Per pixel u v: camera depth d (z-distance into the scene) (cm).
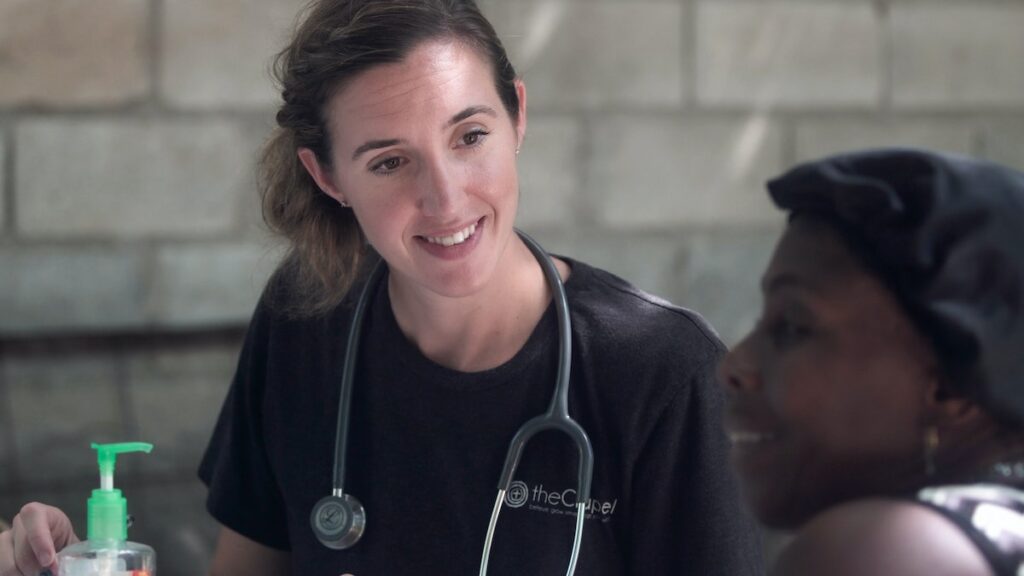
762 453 85
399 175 133
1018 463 79
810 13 400
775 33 398
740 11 395
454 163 132
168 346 358
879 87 410
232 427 158
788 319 85
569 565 133
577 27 381
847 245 83
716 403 137
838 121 407
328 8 136
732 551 135
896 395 80
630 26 386
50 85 342
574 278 145
